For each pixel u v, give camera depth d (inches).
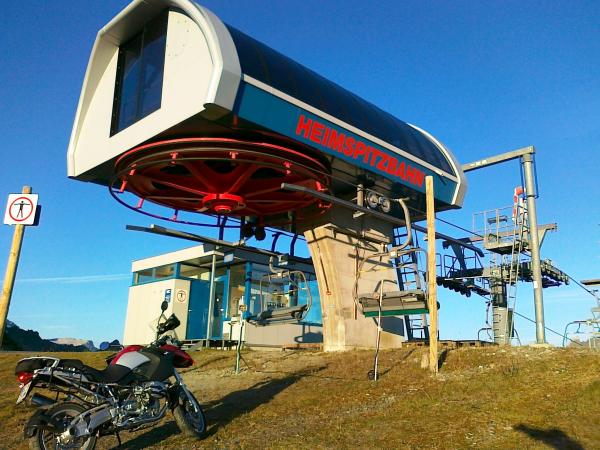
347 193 784.3
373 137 697.0
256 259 1048.2
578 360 446.0
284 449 284.7
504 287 1026.7
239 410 399.9
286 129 585.3
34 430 260.8
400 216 873.5
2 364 761.0
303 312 653.3
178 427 347.6
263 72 571.2
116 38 669.9
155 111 586.6
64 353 912.3
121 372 290.5
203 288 1121.4
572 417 307.7
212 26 541.3
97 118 684.1
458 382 432.5
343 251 762.8
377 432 311.6
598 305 888.9
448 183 843.4
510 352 522.6
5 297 330.3
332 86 705.0
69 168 697.0
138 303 1178.6
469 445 277.6
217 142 575.5
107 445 312.3
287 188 582.2
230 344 984.9
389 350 657.6
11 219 339.6
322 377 525.3
